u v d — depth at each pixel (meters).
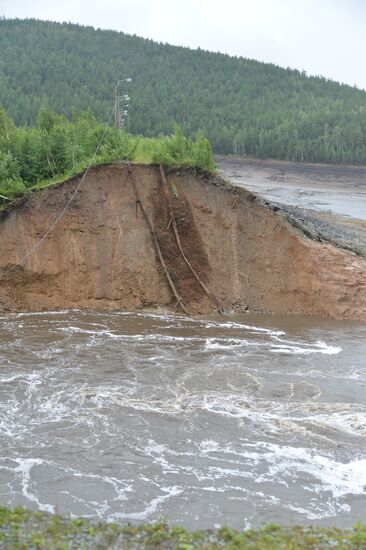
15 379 17.17
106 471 12.25
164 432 14.07
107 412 15.07
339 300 25.69
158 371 18.22
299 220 31.27
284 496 11.53
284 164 96.50
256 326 23.88
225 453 13.16
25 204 25.45
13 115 81.38
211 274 26.28
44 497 11.20
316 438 13.96
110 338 21.47
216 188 27.17
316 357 20.05
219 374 18.09
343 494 11.65
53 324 22.97
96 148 28.23
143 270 25.92
